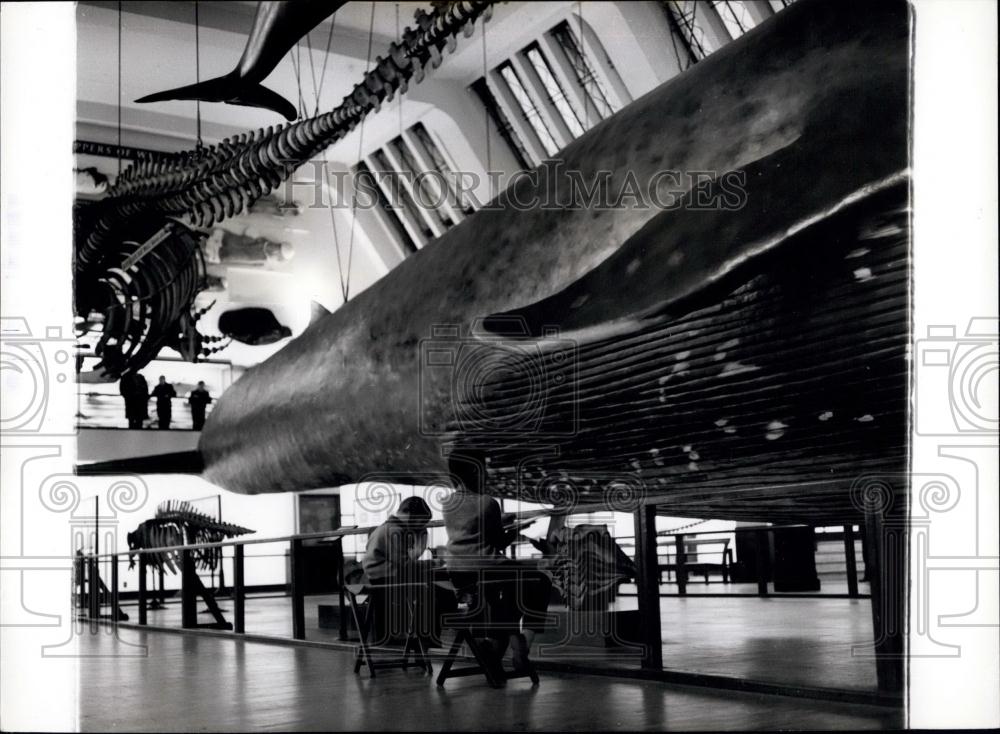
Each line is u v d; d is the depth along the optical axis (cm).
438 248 752
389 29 1553
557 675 480
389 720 364
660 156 523
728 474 568
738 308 465
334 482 1009
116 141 1625
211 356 1831
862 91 417
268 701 419
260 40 713
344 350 866
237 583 782
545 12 1499
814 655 499
